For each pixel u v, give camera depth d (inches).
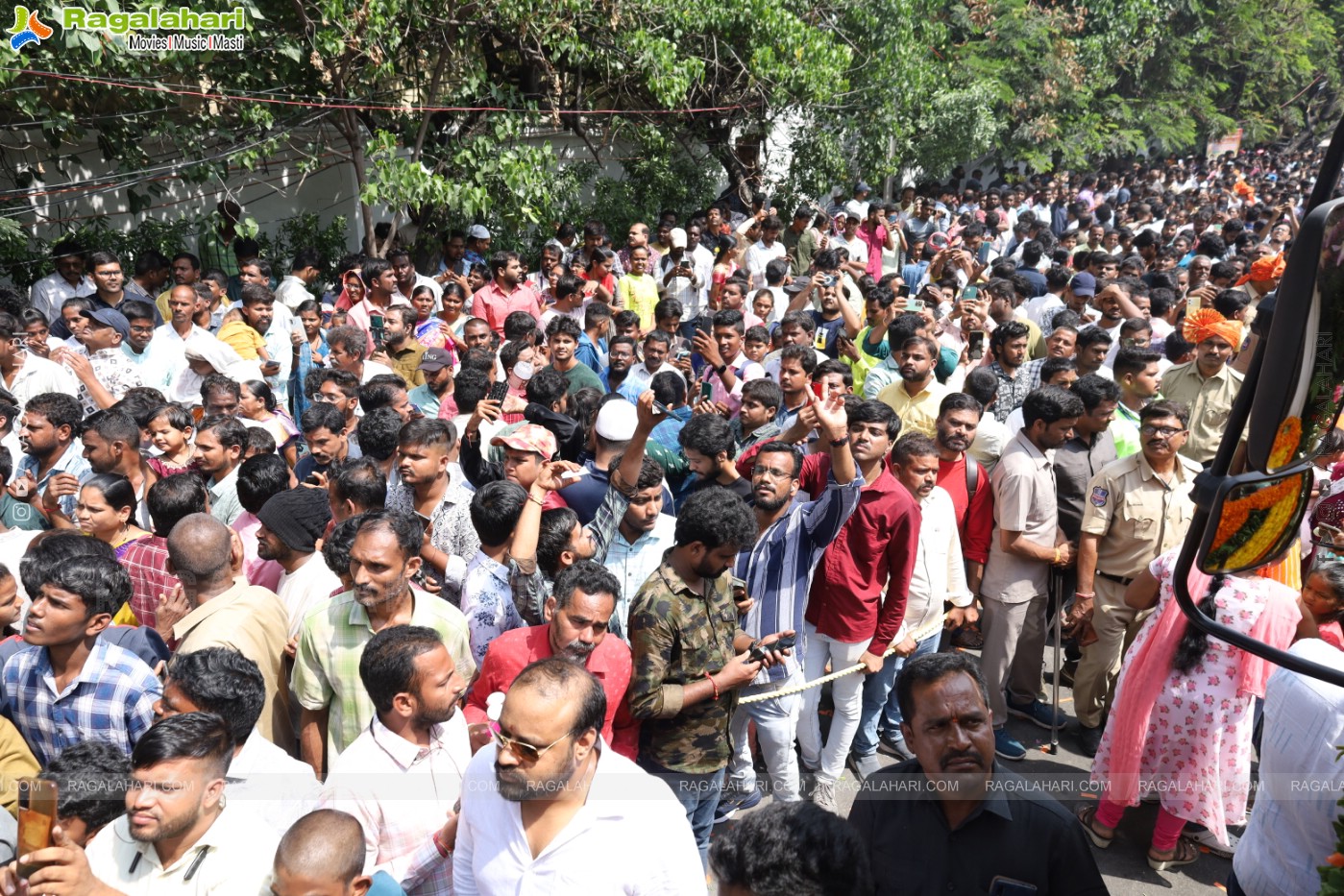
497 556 161.2
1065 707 225.6
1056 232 845.8
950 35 913.5
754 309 374.0
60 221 380.2
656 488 167.9
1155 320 335.3
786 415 239.9
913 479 187.5
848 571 178.9
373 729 118.3
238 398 232.4
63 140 368.8
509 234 454.9
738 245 502.0
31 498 200.4
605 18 447.5
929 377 245.8
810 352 239.0
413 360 308.3
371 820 114.5
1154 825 182.2
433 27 408.5
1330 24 1285.7
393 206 391.5
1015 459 197.6
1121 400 234.2
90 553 134.7
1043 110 948.0
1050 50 912.9
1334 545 156.0
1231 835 177.0
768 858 82.5
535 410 225.0
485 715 137.0
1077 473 208.7
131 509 172.9
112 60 309.7
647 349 283.1
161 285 356.5
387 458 202.4
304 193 483.2
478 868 101.4
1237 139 1237.1
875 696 196.2
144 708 131.6
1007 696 220.7
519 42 442.9
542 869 98.0
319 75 385.4
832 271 418.6
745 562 173.2
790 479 169.3
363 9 358.3
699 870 103.1
